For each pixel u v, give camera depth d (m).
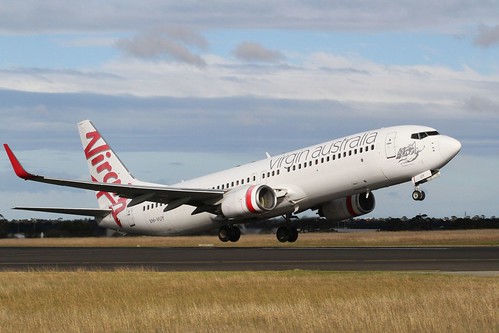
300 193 92.75
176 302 40.00
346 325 31.88
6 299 42.62
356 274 52.12
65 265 66.88
